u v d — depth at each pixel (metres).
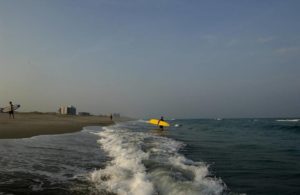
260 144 20.25
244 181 8.66
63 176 8.38
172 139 22.89
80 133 24.91
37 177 8.20
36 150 13.41
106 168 9.40
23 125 27.72
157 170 8.91
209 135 30.11
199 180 8.12
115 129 35.81
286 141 23.06
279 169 10.59
